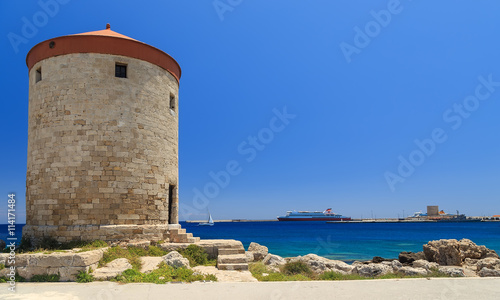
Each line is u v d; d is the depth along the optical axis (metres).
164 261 13.51
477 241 60.25
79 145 15.70
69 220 15.29
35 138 16.59
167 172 18.17
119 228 15.55
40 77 17.38
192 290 10.05
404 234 86.00
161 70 18.31
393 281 11.34
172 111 19.09
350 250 46.19
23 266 11.43
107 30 18.33
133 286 10.56
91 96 16.08
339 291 9.96
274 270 16.95
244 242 60.62
